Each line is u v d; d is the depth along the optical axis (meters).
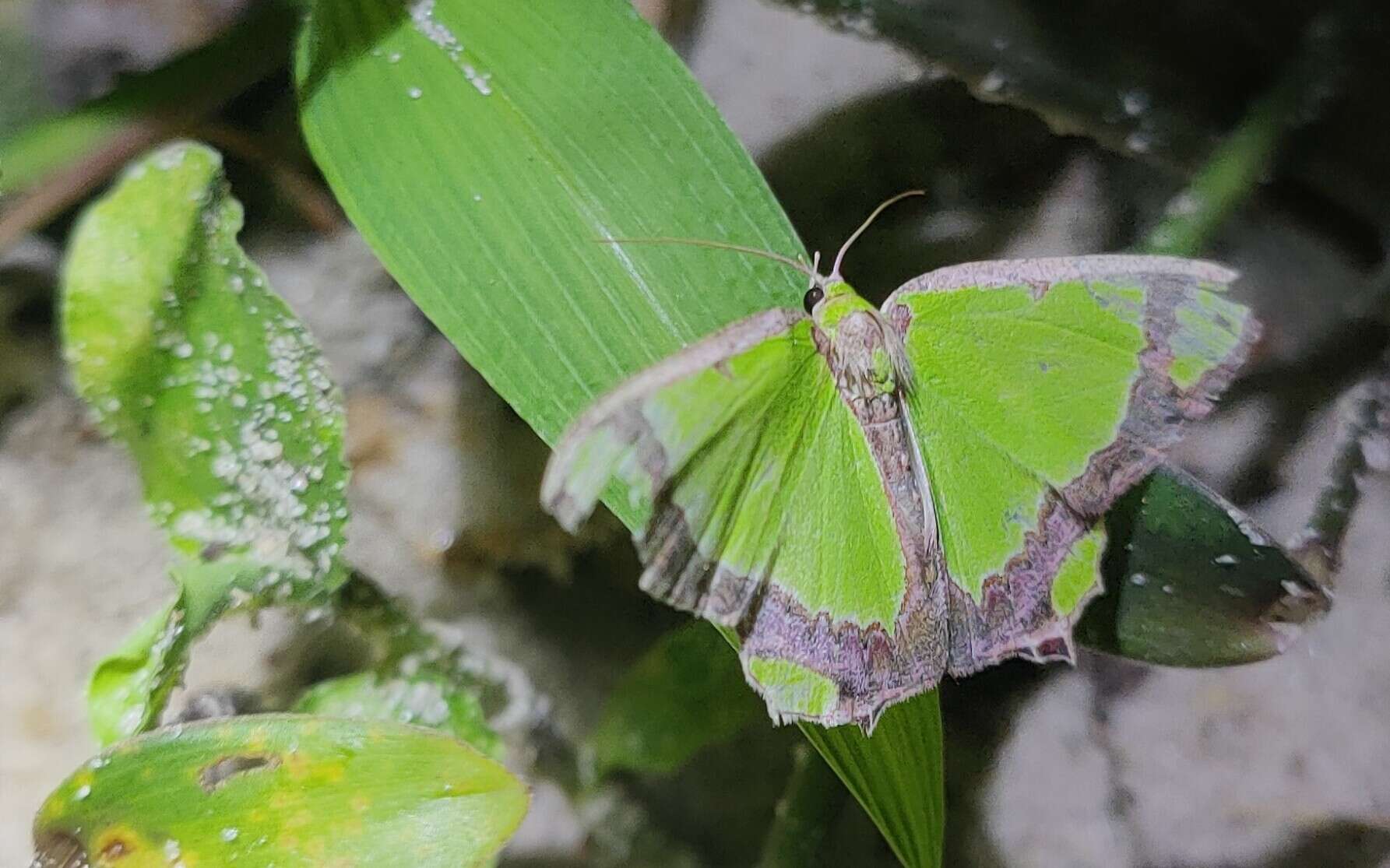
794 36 0.22
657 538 0.18
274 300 0.19
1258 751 0.21
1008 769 0.22
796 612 0.18
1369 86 0.20
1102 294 0.18
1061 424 0.18
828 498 0.18
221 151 0.21
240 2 0.21
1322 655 0.21
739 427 0.18
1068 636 0.18
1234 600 0.19
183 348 0.19
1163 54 0.21
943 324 0.19
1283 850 0.21
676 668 0.20
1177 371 0.18
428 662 0.20
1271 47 0.21
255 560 0.19
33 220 0.20
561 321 0.18
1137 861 0.21
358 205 0.18
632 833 0.21
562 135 0.19
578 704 0.21
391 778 0.18
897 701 0.18
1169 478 0.19
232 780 0.18
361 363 0.22
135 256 0.19
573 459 0.17
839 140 0.22
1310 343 0.21
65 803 0.18
